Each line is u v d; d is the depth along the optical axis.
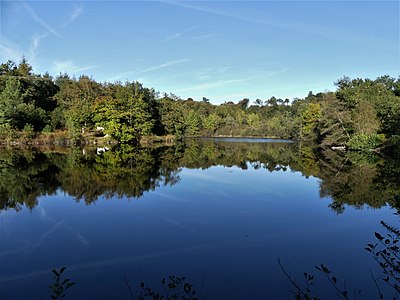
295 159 40.69
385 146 47.59
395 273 9.45
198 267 9.87
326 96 73.00
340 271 9.66
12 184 22.05
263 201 18.36
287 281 9.01
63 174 26.06
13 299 8.07
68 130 59.97
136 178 24.89
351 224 14.29
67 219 14.62
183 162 35.62
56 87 83.00
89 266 9.93
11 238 12.28
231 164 34.78
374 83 73.31
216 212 15.96
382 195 20.11
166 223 14.18
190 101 136.25
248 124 115.19
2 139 53.16
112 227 13.57
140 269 9.71
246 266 9.95
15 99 58.12
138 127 64.81
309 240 12.23
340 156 44.66
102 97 66.31
